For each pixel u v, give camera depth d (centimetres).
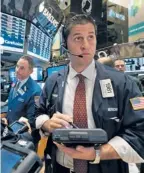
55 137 66
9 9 127
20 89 209
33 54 241
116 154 76
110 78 90
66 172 95
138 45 208
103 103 87
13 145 66
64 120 81
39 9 147
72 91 95
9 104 210
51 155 98
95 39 90
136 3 231
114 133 87
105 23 267
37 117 101
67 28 88
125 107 86
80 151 71
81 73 94
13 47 192
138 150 78
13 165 57
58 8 160
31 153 61
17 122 118
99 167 88
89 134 65
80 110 91
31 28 205
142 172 139
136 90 90
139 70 225
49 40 263
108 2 275
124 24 290
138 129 82
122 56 221
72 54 90
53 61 311
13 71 238
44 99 106
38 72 330
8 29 172
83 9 159
